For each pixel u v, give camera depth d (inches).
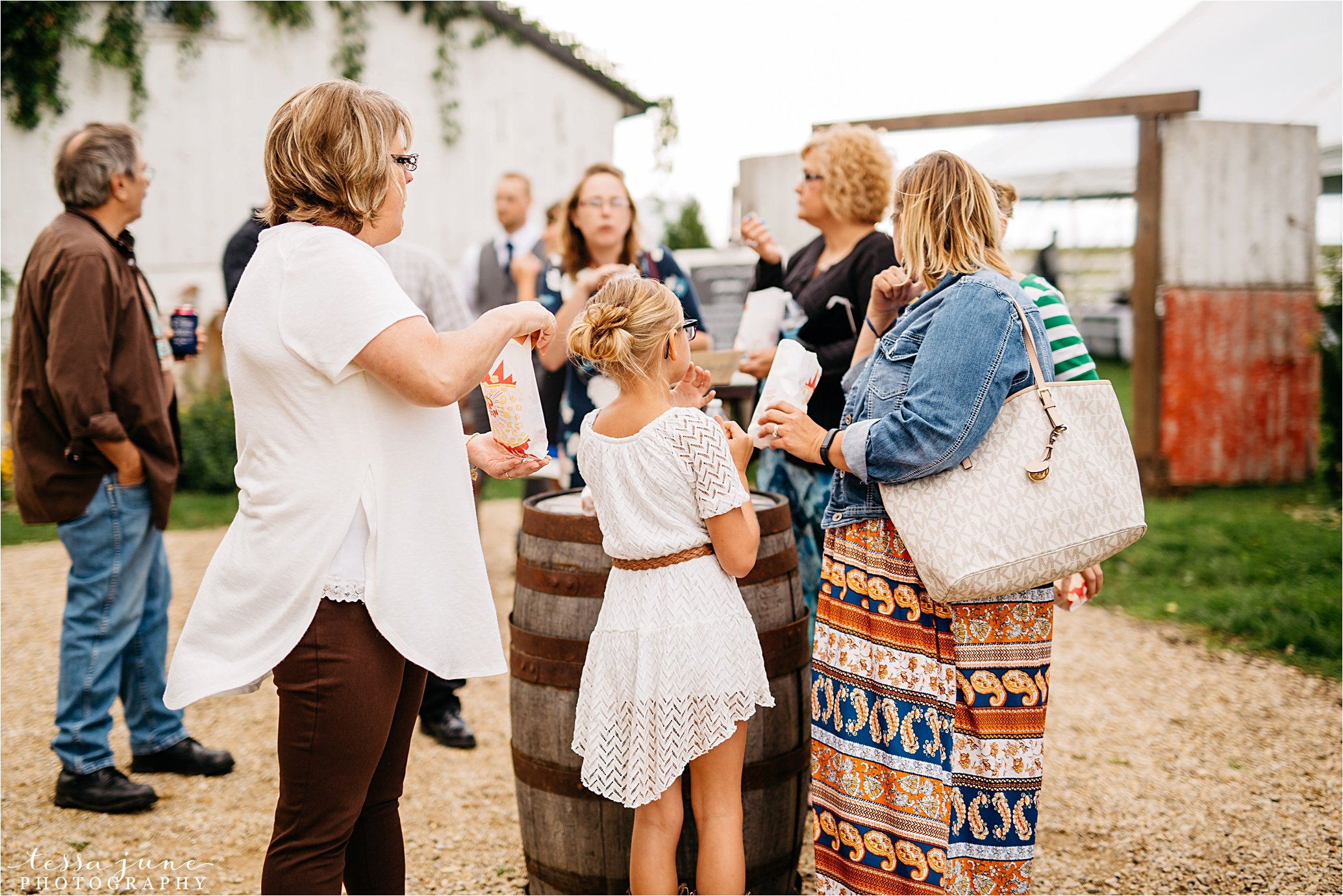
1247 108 343.3
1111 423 78.2
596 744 83.4
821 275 123.7
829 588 86.5
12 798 126.0
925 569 76.9
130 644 131.4
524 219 260.7
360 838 80.6
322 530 70.3
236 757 141.1
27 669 176.2
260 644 71.3
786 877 96.5
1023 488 76.0
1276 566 216.1
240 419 73.1
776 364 89.4
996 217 85.1
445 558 74.7
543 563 93.1
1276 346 302.0
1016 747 80.1
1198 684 162.1
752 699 82.7
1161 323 295.6
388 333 68.2
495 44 392.2
